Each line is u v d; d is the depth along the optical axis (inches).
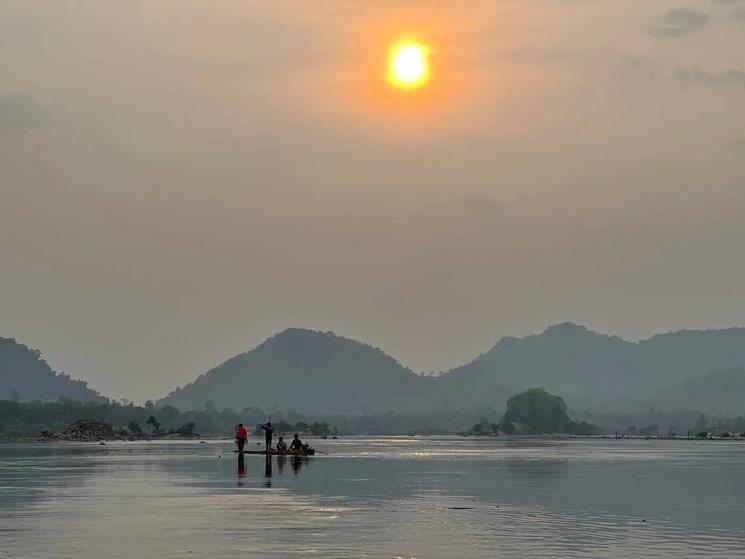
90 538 1737.2
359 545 1660.9
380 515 2085.4
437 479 3240.7
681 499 2509.8
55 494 2598.4
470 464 4466.0
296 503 2335.1
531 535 1792.6
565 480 3240.7
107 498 2468.0
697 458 5477.4
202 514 2092.8
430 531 1834.4
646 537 1779.0
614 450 7426.2
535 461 4889.3
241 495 2549.2
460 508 2241.6
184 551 1595.7
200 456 5369.1
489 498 2504.9
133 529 1849.2
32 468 4001.0
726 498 2546.8
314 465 4242.1
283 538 1736.0
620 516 2103.8
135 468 3939.5
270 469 3850.9
